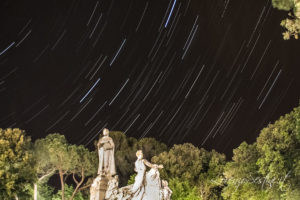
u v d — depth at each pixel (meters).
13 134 50.41
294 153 40.22
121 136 67.12
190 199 51.34
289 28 19.70
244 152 51.12
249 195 48.91
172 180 54.22
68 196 62.31
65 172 61.03
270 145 41.66
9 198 47.53
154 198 23.30
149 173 23.81
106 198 24.16
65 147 60.53
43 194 61.81
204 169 62.78
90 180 63.06
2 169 46.84
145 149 66.75
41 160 59.94
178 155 61.38
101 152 25.69
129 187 23.94
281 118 43.75
